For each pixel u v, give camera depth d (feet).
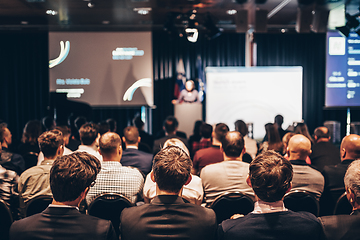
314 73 26.63
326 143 11.63
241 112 25.17
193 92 24.13
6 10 19.06
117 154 7.27
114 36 24.26
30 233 4.08
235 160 7.77
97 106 24.36
